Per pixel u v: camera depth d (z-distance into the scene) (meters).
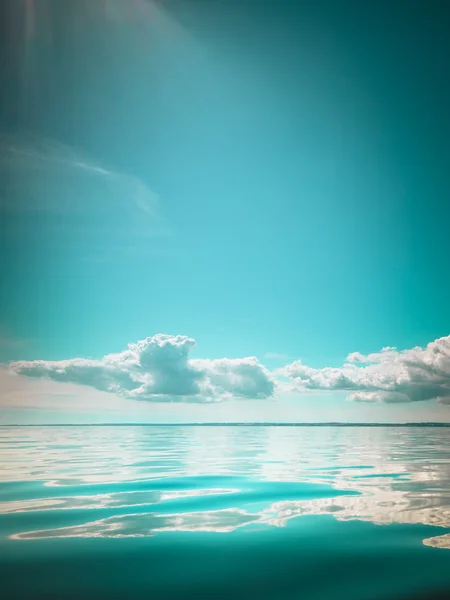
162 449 18.08
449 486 8.76
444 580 4.11
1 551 4.82
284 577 4.16
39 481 9.36
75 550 4.86
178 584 3.99
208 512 6.56
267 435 30.06
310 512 6.55
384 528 5.72
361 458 14.53
